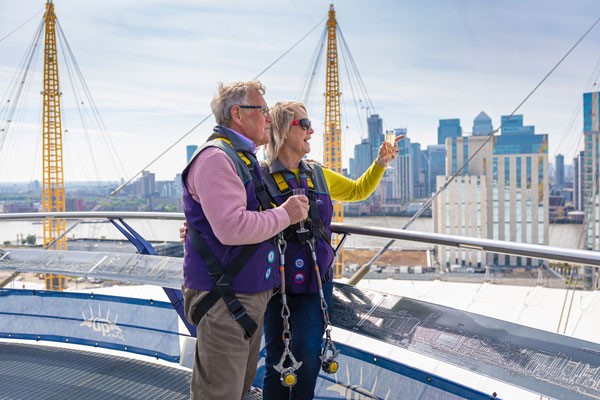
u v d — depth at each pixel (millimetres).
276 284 1826
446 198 127375
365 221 102812
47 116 67125
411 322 2131
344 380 2537
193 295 1745
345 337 2561
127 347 3508
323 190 2119
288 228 1972
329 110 65375
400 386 2275
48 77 67438
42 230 32281
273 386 2105
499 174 127062
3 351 3574
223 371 1705
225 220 1551
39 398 2871
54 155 66812
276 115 2043
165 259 2939
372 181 2527
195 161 1648
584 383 1609
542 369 1716
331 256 2078
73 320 3701
